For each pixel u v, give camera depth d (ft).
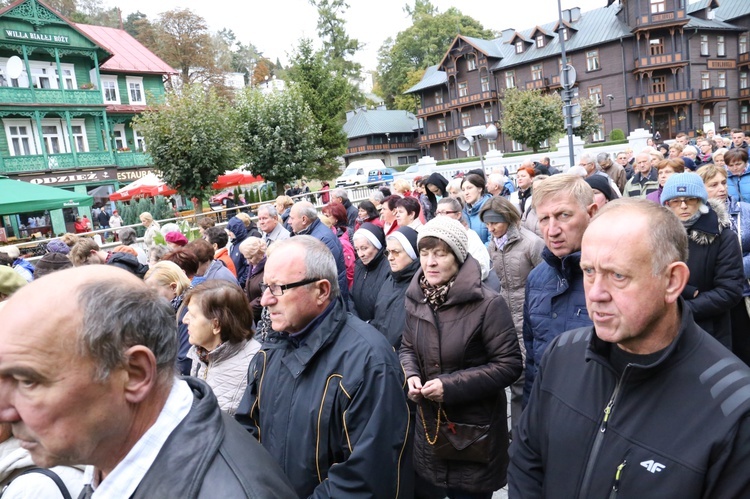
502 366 7.91
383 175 107.86
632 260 4.28
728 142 42.09
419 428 8.55
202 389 4.08
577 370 5.08
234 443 3.75
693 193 9.00
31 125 90.68
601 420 4.64
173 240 18.98
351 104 176.65
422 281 8.86
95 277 3.50
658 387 4.38
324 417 6.23
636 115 124.16
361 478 5.87
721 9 138.41
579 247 7.63
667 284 4.36
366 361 6.31
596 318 4.50
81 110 94.38
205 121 63.31
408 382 8.11
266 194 72.28
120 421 3.40
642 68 119.55
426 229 8.45
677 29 118.42
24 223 82.53
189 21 156.15
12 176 86.12
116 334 3.28
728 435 3.96
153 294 3.72
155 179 74.69
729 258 9.04
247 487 3.45
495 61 142.20
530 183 21.84
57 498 4.43
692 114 123.44
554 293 7.91
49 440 3.23
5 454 5.04
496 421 8.18
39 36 89.10
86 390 3.23
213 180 65.10
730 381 4.17
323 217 20.79
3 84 87.81
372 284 13.29
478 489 8.04
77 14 171.63
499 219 11.98
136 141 105.91
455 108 149.69
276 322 6.60
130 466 3.45
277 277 6.49
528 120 94.94
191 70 155.94
